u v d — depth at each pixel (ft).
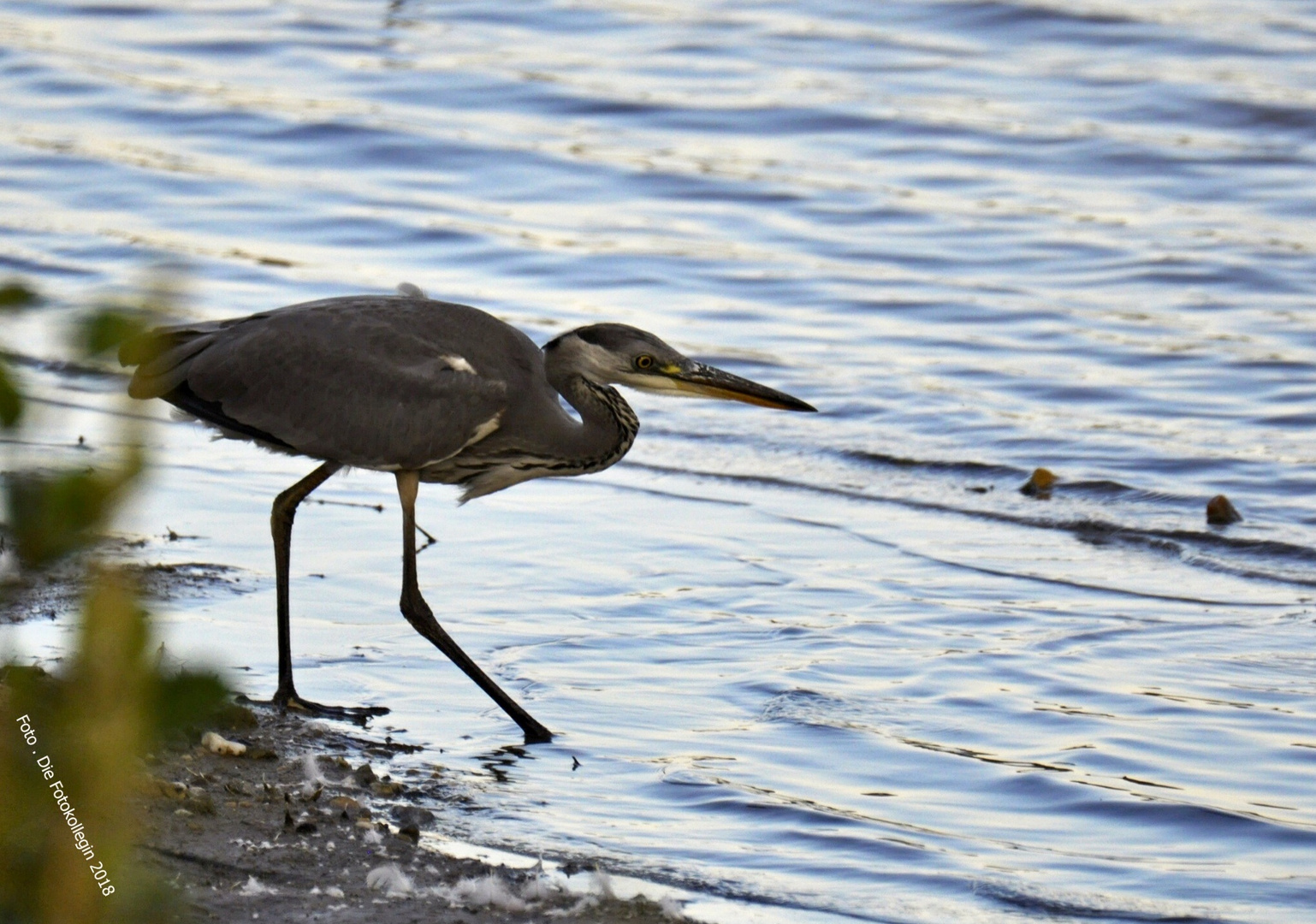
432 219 70.49
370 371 34.24
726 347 58.59
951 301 62.75
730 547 43.73
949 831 28.60
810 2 99.86
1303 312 61.21
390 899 25.22
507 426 35.60
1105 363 57.31
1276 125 81.46
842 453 51.26
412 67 89.76
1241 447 50.70
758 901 25.91
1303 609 39.96
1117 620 39.06
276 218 70.23
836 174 76.38
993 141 79.87
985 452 50.98
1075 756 31.53
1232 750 31.81
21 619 33.83
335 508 45.68
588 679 35.32
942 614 39.27
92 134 79.25
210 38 94.22
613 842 28.04
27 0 100.58
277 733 31.94
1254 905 25.84
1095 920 25.44
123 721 15.19
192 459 49.11
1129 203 72.95
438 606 39.29
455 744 32.14
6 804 15.89
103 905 16.29
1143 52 90.63
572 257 66.85
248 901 24.80
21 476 14.85
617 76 88.48
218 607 38.09
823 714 33.40
